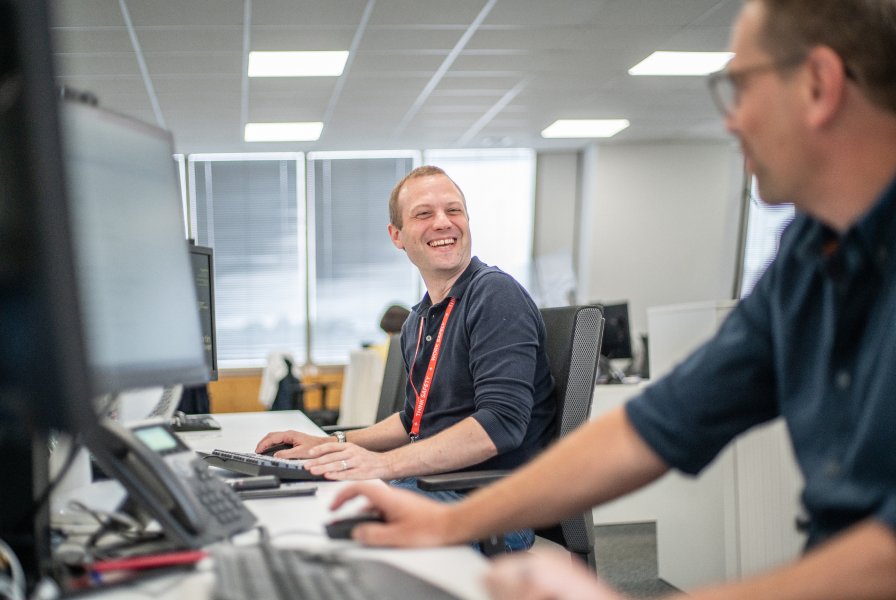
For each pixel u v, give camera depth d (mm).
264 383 6246
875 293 691
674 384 934
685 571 2812
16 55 640
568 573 626
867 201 700
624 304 4938
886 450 635
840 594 582
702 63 5180
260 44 4586
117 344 839
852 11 672
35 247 649
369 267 7973
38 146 643
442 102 6043
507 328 1579
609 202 7758
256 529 999
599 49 4855
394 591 678
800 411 778
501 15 4254
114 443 902
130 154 934
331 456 1395
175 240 1047
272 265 7836
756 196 788
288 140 7199
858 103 683
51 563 817
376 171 7957
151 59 4758
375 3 4027
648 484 932
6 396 676
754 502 2297
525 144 7727
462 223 1832
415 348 1857
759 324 899
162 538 937
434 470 1420
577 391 1588
